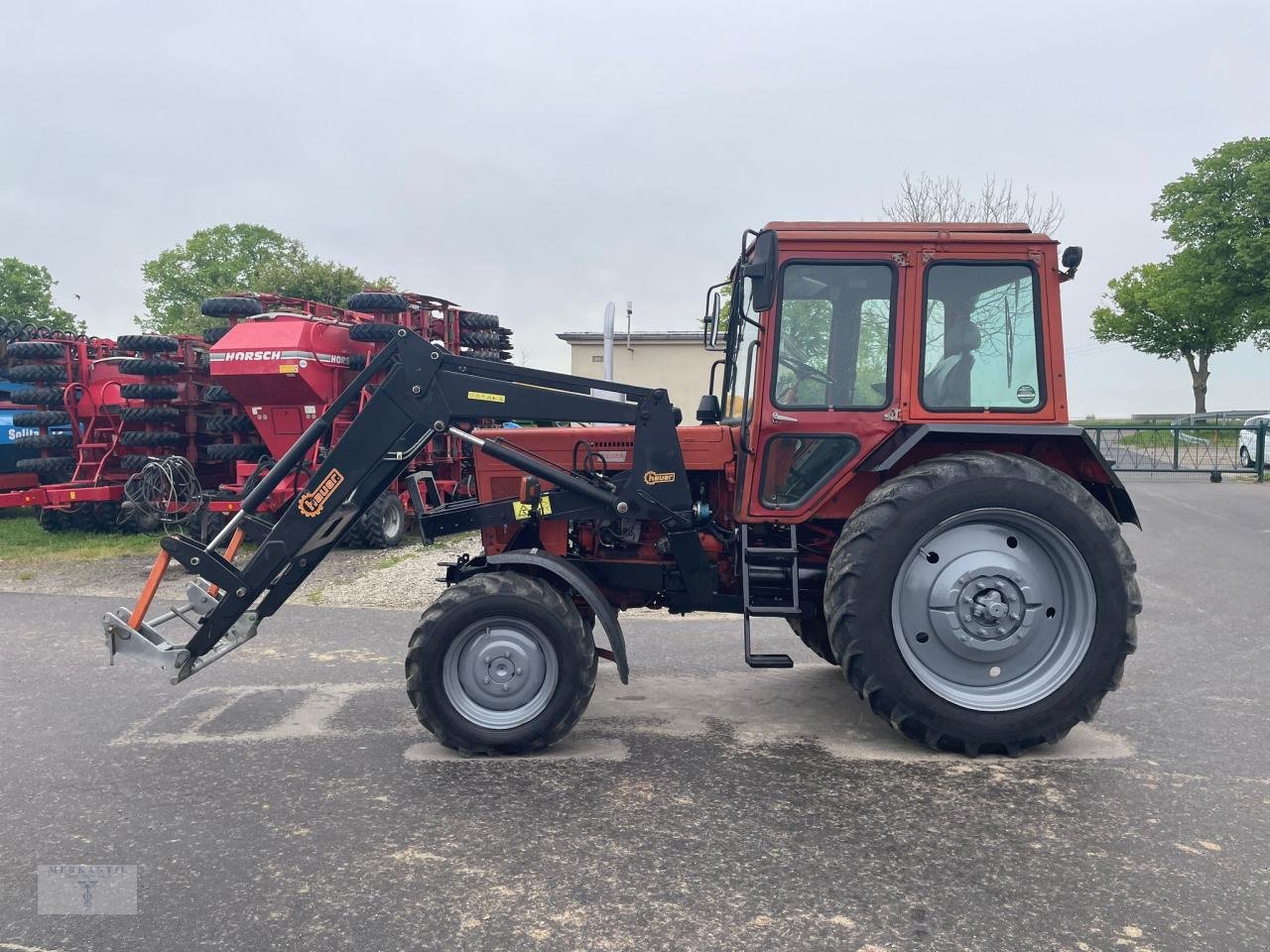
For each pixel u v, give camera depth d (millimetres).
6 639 6270
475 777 3762
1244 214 32000
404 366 4188
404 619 6840
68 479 11414
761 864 2996
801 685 5133
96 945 2564
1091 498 3938
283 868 2998
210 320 40500
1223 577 8312
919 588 4016
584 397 4258
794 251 4180
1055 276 4145
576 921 2656
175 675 4102
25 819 3395
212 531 9469
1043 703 3916
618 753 4051
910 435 4188
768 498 4285
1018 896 2785
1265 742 4180
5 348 13078
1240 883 2869
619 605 4766
